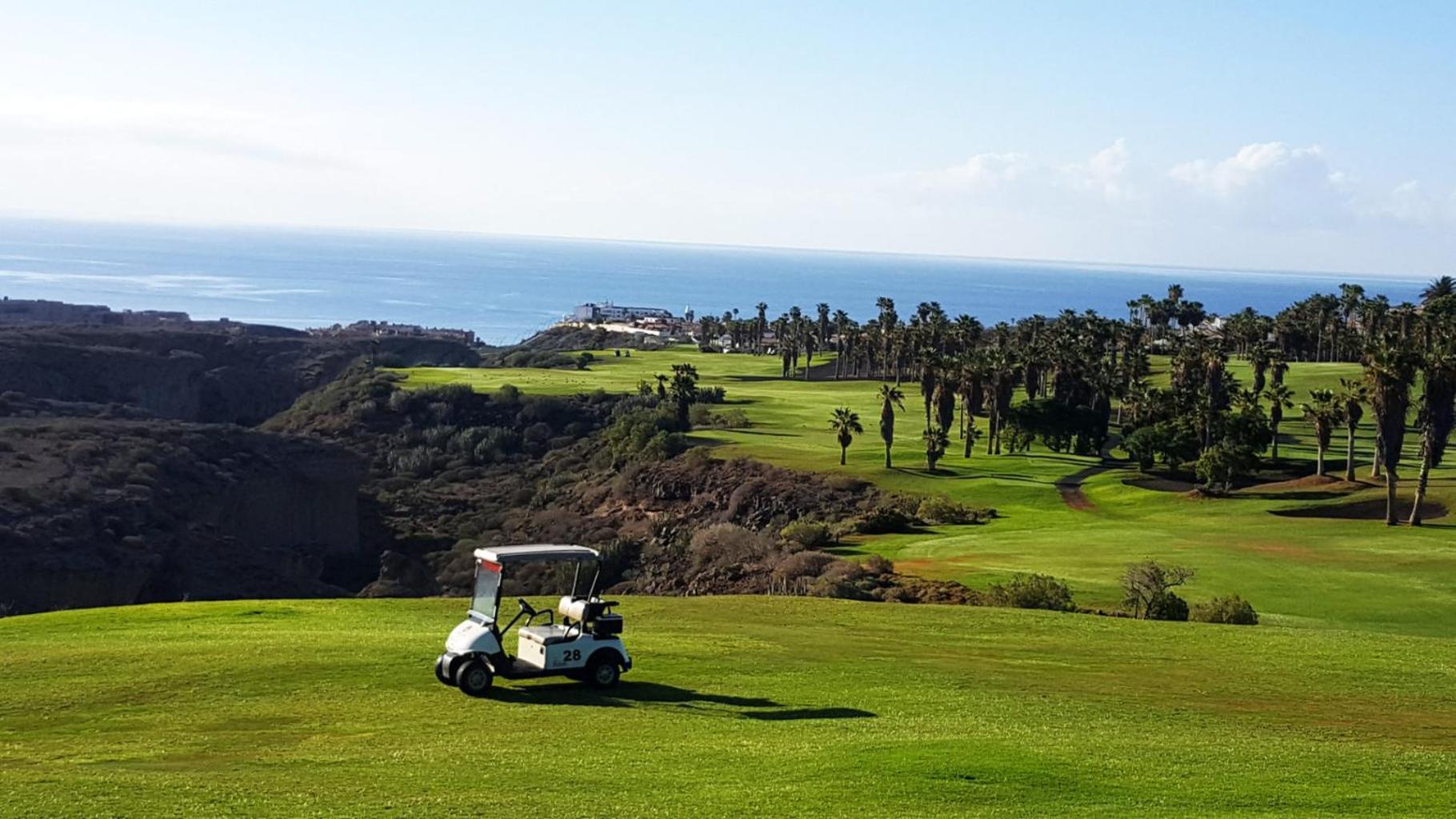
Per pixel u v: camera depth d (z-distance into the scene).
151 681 25.80
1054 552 72.75
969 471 118.00
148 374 178.00
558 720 22.77
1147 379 167.12
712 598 42.34
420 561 112.94
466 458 144.50
